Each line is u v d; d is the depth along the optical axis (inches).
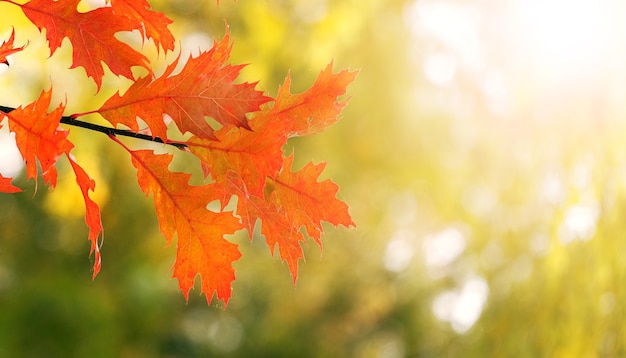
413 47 254.5
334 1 189.0
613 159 177.0
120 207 266.4
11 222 333.1
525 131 220.2
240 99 38.0
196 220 40.9
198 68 38.4
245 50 167.6
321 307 397.7
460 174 273.3
